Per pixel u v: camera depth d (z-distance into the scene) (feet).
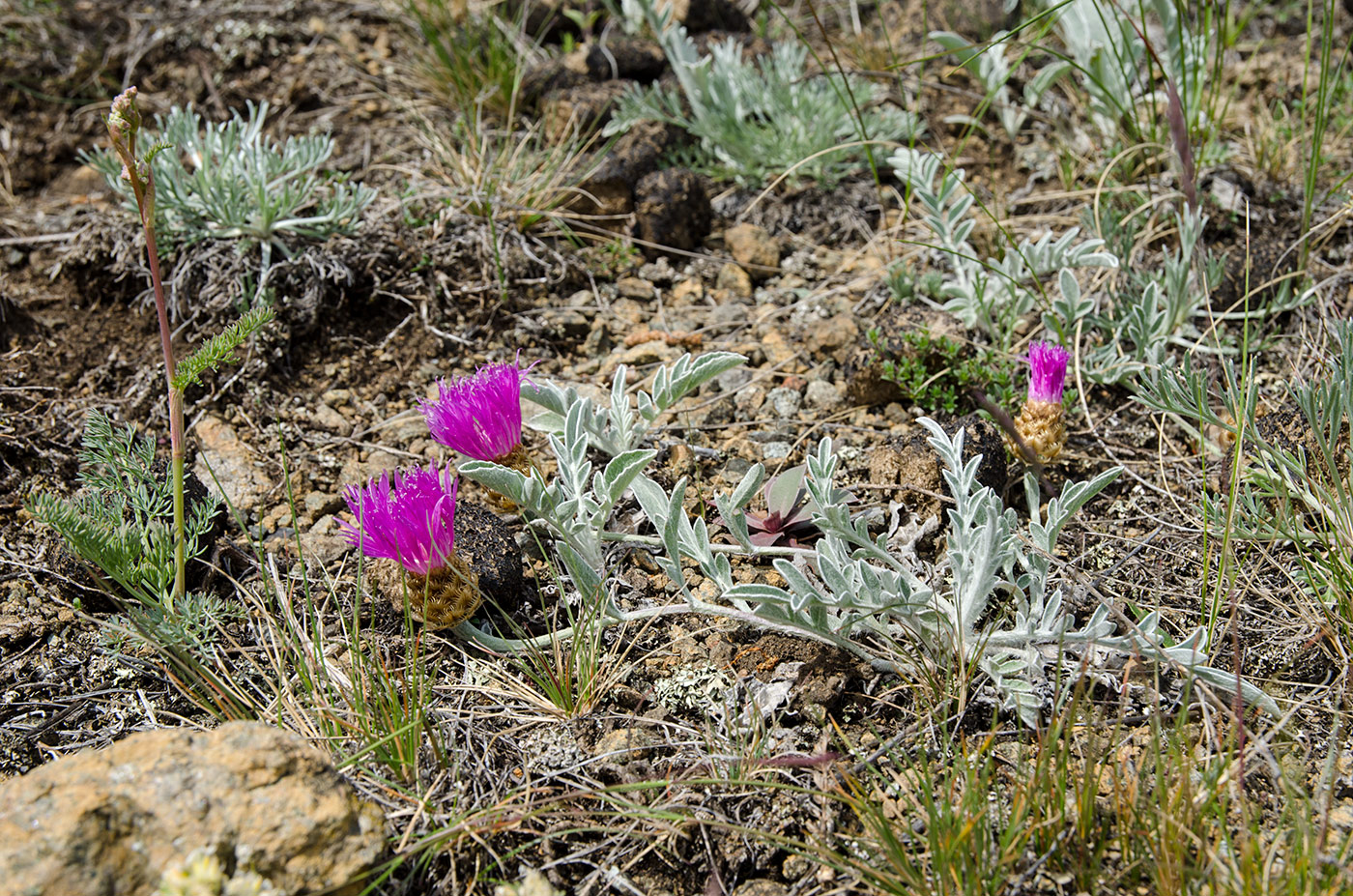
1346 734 7.39
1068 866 6.63
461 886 6.73
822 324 11.41
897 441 9.62
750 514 9.15
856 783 7.11
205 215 11.65
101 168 11.55
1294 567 8.64
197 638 8.10
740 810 7.12
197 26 15.52
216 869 5.86
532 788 7.22
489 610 8.57
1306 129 13.55
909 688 7.86
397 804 7.09
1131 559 8.90
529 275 12.39
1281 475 8.73
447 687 7.97
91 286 11.62
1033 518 8.36
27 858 5.72
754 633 8.30
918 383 10.39
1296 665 7.93
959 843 6.26
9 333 11.17
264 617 8.58
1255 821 6.51
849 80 14.69
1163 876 6.20
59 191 13.75
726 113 13.89
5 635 8.46
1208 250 11.59
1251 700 7.35
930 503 9.16
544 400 9.25
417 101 15.01
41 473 9.95
